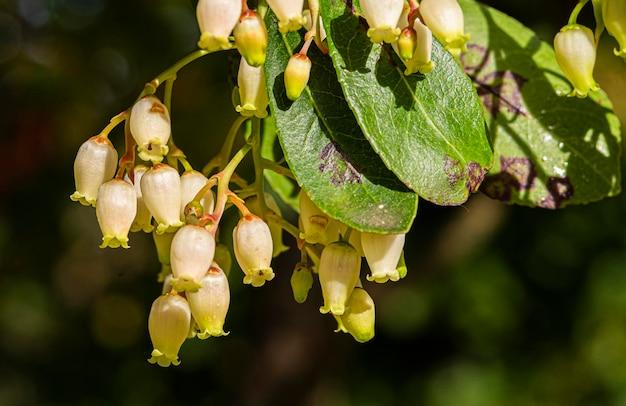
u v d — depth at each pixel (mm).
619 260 10148
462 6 4066
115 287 10438
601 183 3936
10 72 8828
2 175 9016
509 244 10172
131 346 10797
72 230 9945
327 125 2936
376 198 2859
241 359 10156
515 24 4051
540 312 10695
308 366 8430
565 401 10898
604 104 3969
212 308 2979
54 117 8898
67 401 10664
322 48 3002
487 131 3002
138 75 8352
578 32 3336
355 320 3160
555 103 3971
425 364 11195
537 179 3920
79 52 8695
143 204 3264
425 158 2887
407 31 2846
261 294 8750
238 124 3500
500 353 11016
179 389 10609
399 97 2918
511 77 3988
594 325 10555
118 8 8516
